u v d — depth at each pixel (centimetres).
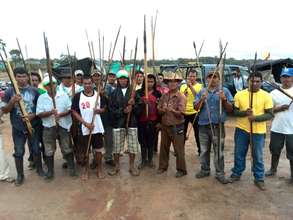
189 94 630
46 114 499
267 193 464
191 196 455
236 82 1179
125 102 528
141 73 599
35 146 527
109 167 588
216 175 515
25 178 534
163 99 530
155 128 569
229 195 457
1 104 508
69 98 536
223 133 501
